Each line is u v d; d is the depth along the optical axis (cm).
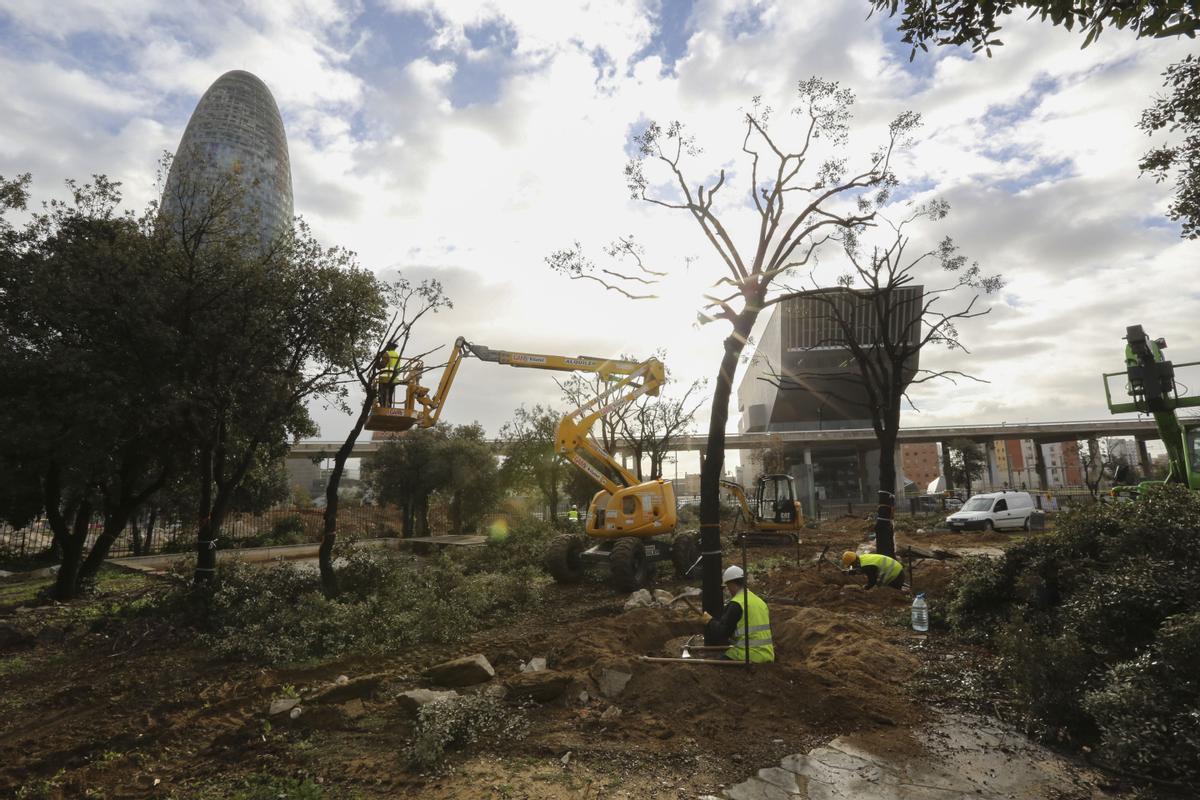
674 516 1585
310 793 454
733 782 466
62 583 1423
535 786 464
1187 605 574
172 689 779
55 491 1402
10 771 552
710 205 1046
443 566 1566
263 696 723
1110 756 471
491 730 560
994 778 462
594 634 836
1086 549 785
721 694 614
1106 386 1341
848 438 7775
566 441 1602
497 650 880
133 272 1190
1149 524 706
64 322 1131
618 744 531
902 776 469
